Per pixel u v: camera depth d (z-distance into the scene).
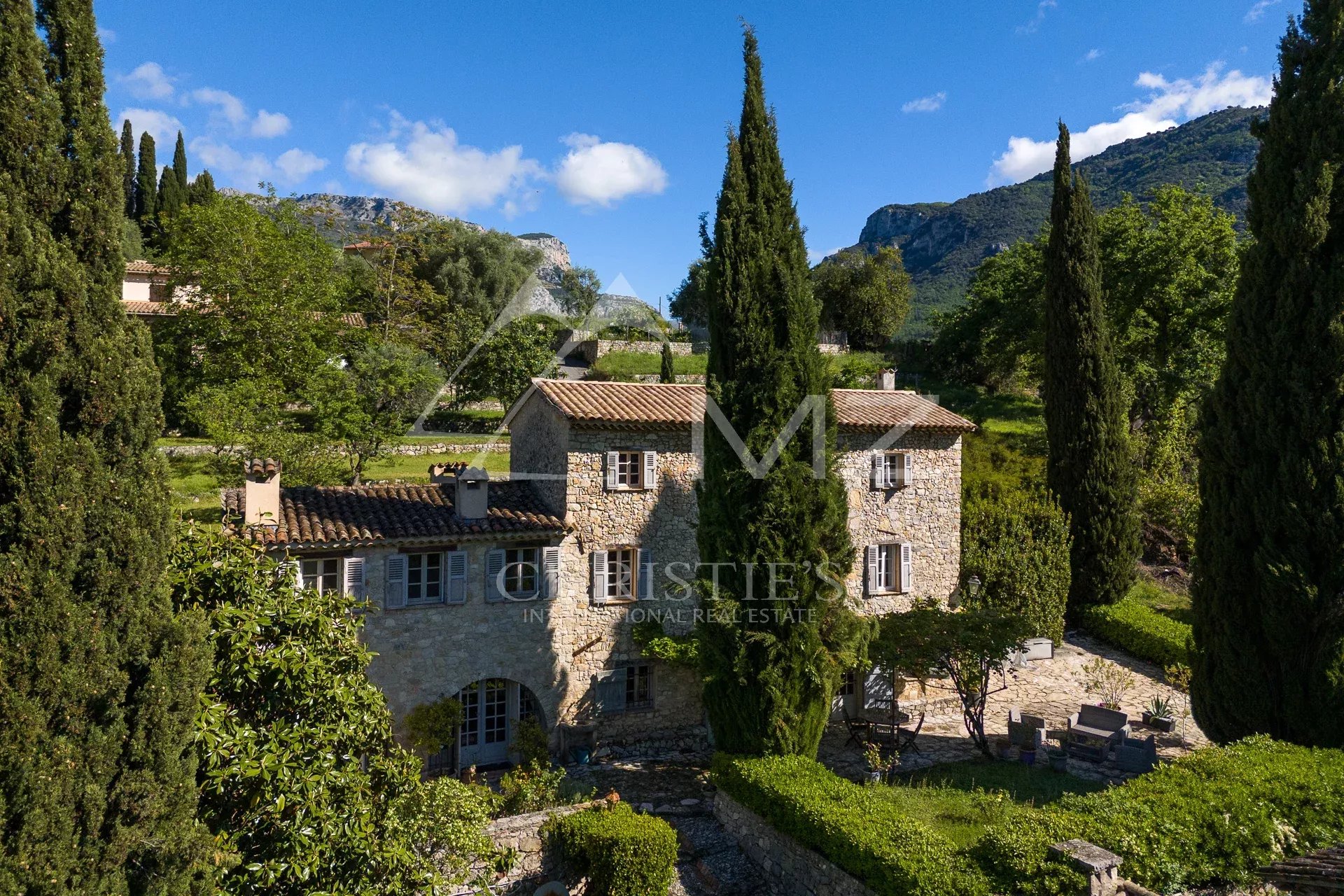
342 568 16.45
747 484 15.55
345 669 9.99
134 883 6.84
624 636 19.11
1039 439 37.34
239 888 8.06
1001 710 20.70
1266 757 12.42
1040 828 10.46
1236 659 14.51
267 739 8.64
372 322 47.97
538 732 17.77
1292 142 14.13
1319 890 8.66
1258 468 14.16
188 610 7.71
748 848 14.49
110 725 6.71
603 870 12.88
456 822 10.84
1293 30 14.41
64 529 6.53
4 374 6.46
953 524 22.77
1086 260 26.53
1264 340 14.23
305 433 28.78
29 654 6.28
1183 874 10.16
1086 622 26.31
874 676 20.97
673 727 19.48
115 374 6.98
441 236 53.94
